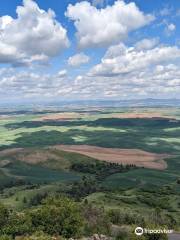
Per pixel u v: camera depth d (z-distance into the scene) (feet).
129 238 254.06
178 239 284.61
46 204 283.79
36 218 271.90
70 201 285.84
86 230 279.28
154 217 439.22
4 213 286.25
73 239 264.93
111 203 636.89
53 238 253.85
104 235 276.62
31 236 257.14
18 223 273.33
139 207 626.23
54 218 268.21
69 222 267.80
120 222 356.59
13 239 252.42
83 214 312.50
